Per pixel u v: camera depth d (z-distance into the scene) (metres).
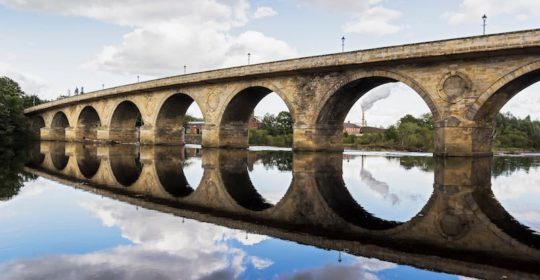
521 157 38.66
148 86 50.56
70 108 71.69
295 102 36.41
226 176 19.91
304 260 7.14
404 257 7.41
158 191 14.91
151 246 7.80
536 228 9.79
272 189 15.91
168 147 48.22
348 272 6.56
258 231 9.20
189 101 52.69
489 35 24.98
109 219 10.02
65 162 27.03
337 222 10.35
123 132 62.75
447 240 8.66
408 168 24.09
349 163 27.48
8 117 65.50
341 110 37.47
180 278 6.12
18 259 6.94
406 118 89.44
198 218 10.40
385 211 11.86
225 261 7.00
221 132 43.84
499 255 7.62
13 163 25.66
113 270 6.43
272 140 73.88
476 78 26.58
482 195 14.52
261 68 37.56
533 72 25.17
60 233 8.64
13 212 10.66
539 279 6.35
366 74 31.67
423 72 28.84
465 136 27.03
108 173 20.64
